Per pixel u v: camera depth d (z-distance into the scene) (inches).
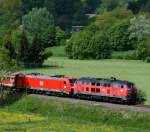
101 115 4288.9
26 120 4247.0
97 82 4884.4
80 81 5024.6
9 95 5275.6
